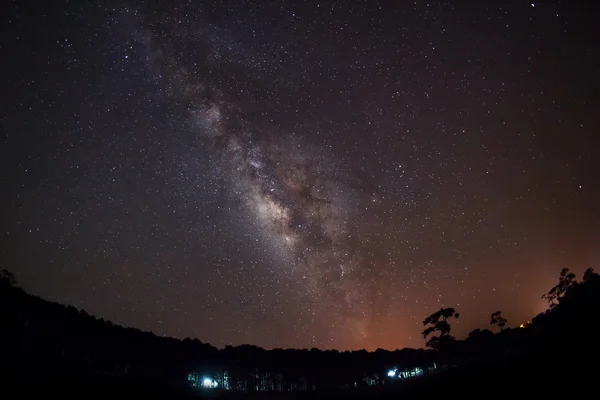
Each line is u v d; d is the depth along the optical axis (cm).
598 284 3634
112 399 2686
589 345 3064
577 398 2491
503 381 2964
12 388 2431
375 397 3281
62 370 2800
